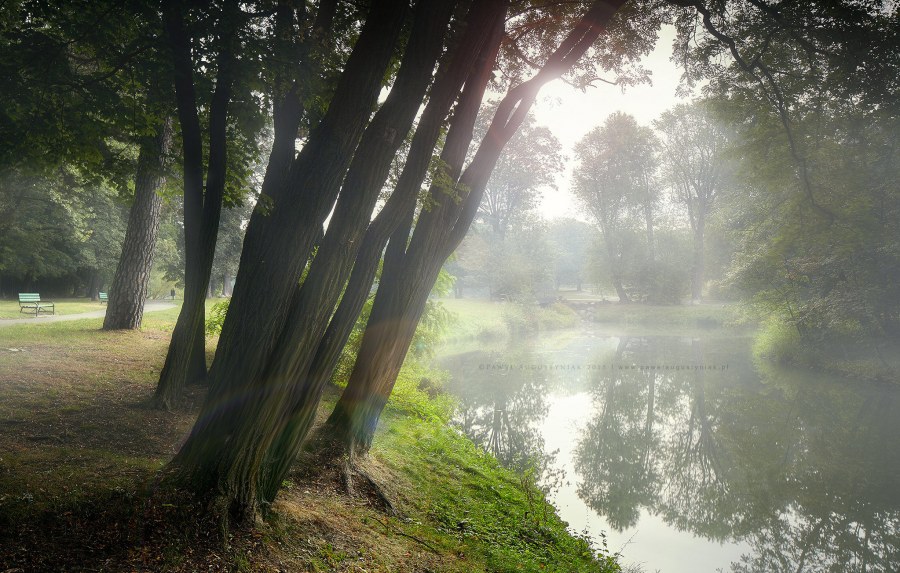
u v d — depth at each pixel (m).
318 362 5.54
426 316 14.03
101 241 33.56
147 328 15.53
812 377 22.91
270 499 4.98
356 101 4.77
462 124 7.52
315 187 4.71
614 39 10.82
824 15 9.43
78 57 7.75
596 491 11.05
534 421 16.16
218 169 7.87
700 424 16.73
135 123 8.02
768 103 12.44
